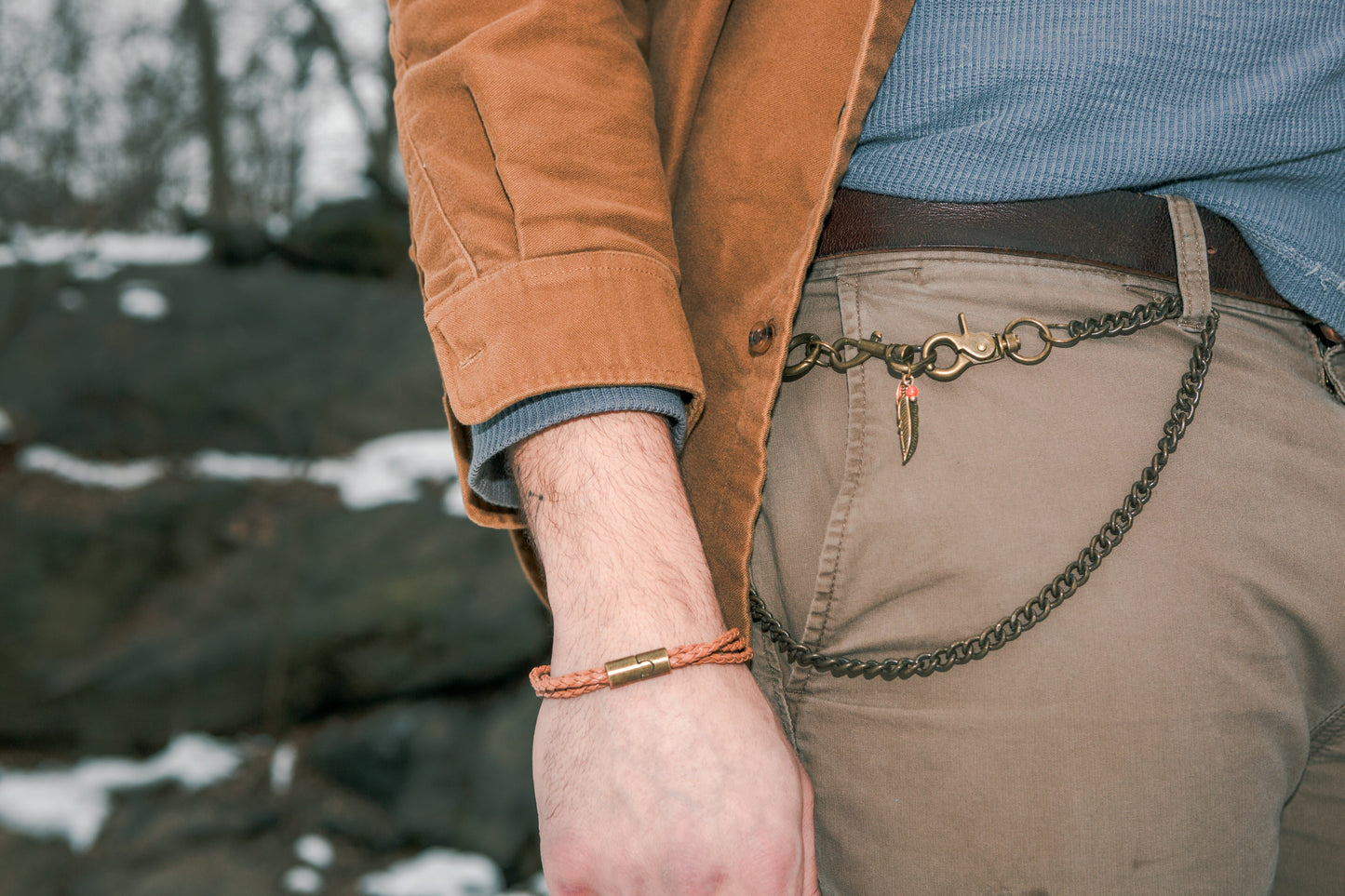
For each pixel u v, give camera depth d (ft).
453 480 19.24
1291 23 2.27
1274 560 2.25
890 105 2.37
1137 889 2.21
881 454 2.27
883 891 2.34
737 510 2.35
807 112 2.38
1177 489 2.23
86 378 20.11
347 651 15.79
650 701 1.87
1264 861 2.33
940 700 2.25
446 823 13.71
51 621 16.51
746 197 2.46
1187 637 2.19
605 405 2.06
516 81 2.21
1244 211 2.35
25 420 19.42
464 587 16.42
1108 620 2.19
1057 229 2.32
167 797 14.39
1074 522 2.21
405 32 2.53
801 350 2.47
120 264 23.95
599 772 1.86
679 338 2.13
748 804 1.83
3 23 31.73
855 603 2.29
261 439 20.16
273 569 17.21
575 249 2.09
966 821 2.23
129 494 18.48
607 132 2.23
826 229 2.45
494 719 15.02
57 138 32.78
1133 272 2.32
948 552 2.22
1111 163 2.28
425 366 21.79
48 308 21.54
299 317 22.70
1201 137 2.27
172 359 20.77
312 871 13.23
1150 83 2.27
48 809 13.98
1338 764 2.75
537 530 2.09
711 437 2.43
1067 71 2.25
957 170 2.33
